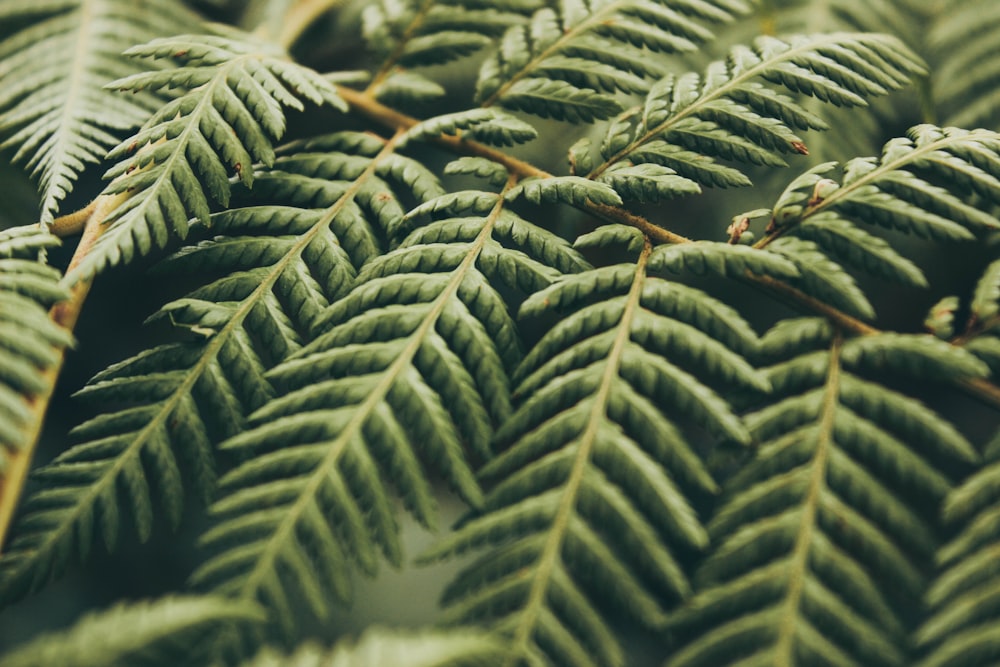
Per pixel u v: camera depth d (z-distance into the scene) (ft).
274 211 1.85
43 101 2.07
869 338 1.72
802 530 1.62
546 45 2.02
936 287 2.58
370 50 2.12
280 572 1.60
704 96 1.90
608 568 1.60
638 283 1.76
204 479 1.71
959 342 1.73
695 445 3.39
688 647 1.57
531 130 1.93
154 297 3.65
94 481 1.68
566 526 1.62
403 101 2.09
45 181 1.94
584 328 1.74
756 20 2.40
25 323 1.67
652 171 1.85
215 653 1.56
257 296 1.79
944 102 2.31
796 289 1.75
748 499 1.64
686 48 2.00
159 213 1.78
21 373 1.64
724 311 1.74
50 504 1.66
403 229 1.86
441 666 1.50
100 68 2.14
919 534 1.61
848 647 1.57
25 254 1.78
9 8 2.21
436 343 1.74
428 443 1.68
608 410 1.68
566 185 1.84
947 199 1.77
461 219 1.84
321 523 1.63
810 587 1.59
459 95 2.59
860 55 1.92
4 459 1.61
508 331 1.76
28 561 1.64
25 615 3.77
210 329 1.76
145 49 1.92
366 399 1.69
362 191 1.89
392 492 3.11
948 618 1.57
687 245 1.78
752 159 1.86
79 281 1.73
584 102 1.97
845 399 1.68
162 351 1.75
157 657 1.50
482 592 1.60
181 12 2.30
